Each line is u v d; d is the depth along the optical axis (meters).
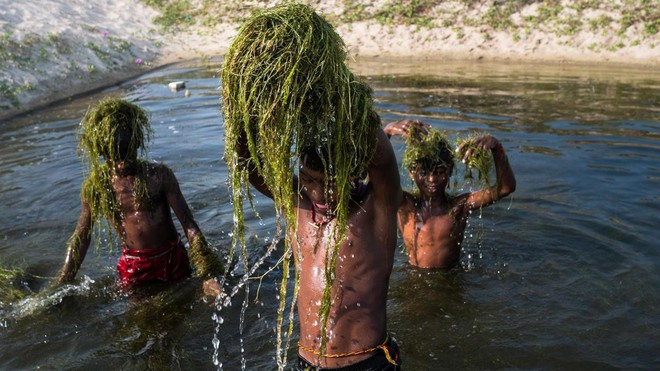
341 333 2.80
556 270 4.65
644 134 7.93
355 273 2.81
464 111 9.36
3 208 6.25
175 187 4.79
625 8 15.23
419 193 4.95
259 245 5.31
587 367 3.51
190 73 13.86
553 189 6.17
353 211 2.84
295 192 2.93
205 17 18.44
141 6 18.86
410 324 4.01
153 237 4.66
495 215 5.64
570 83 11.77
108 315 4.27
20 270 4.95
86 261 5.18
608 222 5.38
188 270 4.88
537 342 3.76
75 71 13.15
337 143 2.43
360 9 17.62
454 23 16.61
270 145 2.43
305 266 2.91
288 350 3.75
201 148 8.00
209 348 3.82
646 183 6.24
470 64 14.59
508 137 7.88
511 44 15.59
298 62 2.30
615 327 3.88
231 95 2.46
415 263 4.89
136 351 3.82
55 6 16.42
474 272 4.69
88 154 4.63
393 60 15.34
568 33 15.29
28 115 10.52
